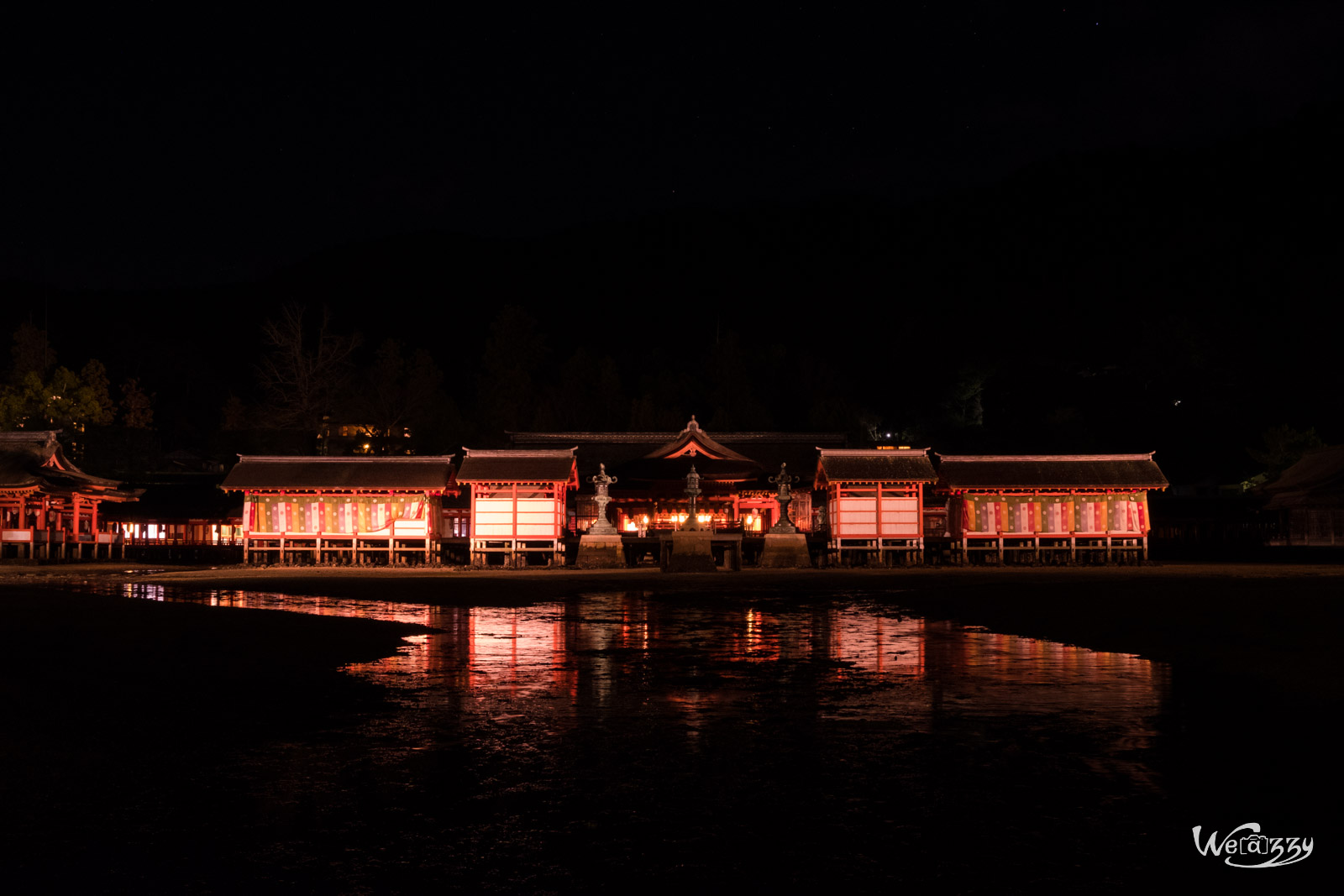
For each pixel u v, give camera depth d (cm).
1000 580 4022
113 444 7600
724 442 7125
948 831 864
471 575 4547
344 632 2148
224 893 739
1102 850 822
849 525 5669
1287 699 1397
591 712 1335
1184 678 1581
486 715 1312
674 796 959
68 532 6078
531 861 801
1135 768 1046
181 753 1113
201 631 2103
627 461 6825
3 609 2491
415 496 5631
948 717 1297
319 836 854
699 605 3011
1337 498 6234
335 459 5759
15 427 7175
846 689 1503
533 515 5556
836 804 936
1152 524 6931
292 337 8619
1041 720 1277
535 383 10550
